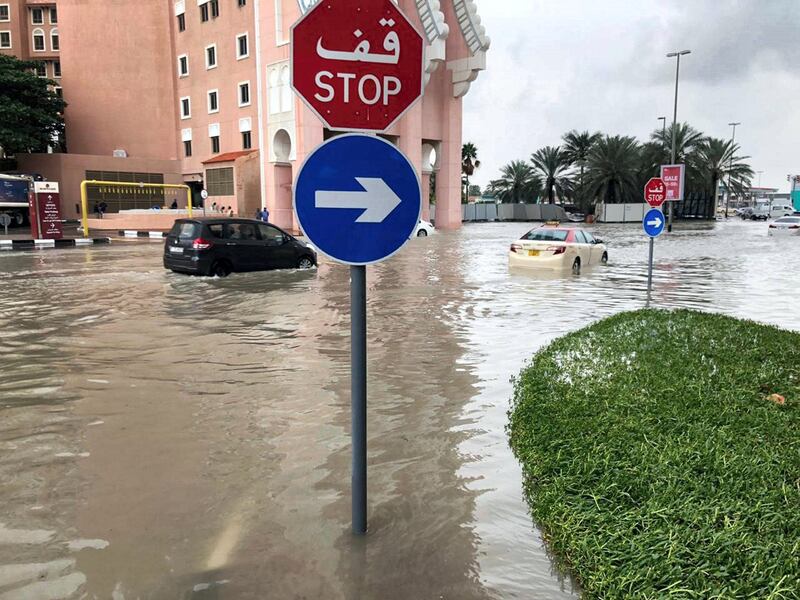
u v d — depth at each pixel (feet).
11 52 206.49
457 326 30.50
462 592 9.67
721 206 344.69
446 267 59.31
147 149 168.55
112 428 16.63
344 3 10.27
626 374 19.65
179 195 169.48
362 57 10.42
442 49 127.85
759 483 11.73
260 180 135.23
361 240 10.41
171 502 12.53
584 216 217.97
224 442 15.67
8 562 10.46
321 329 29.81
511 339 27.48
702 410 15.96
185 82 162.71
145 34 164.96
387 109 10.61
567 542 10.55
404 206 10.50
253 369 22.56
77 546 10.94
